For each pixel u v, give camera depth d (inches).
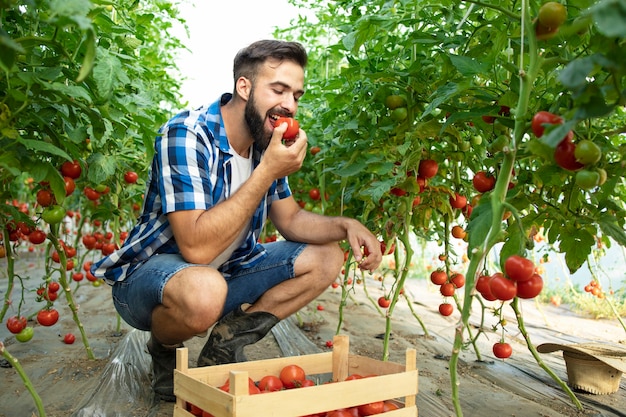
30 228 96.2
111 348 122.4
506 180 56.8
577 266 80.3
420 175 100.3
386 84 94.7
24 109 67.9
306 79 167.3
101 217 125.5
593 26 63.2
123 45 92.4
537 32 55.7
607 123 104.7
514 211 55.2
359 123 102.4
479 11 91.0
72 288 202.1
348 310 179.9
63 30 71.2
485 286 67.6
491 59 78.5
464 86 72.4
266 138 91.7
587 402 98.7
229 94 98.3
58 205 90.5
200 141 88.4
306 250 101.1
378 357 123.8
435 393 99.7
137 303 89.0
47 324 105.3
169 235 92.0
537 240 166.1
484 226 59.7
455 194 109.7
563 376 114.6
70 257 131.5
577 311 204.7
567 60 57.6
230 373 59.7
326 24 144.9
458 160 105.3
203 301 80.7
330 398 64.9
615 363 97.3
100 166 95.0
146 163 140.9
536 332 163.3
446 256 119.2
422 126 89.7
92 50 44.6
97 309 166.6
